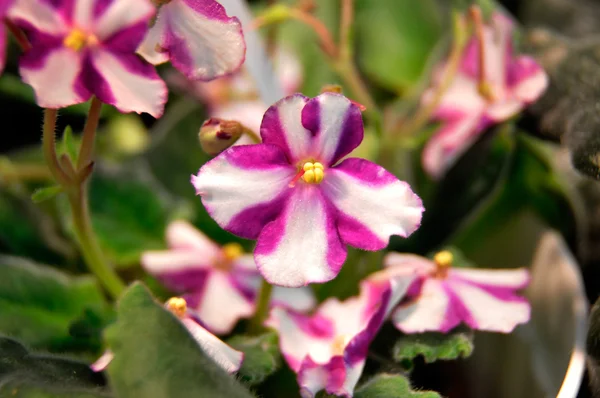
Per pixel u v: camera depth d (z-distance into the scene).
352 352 0.30
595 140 0.33
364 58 0.45
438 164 0.37
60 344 0.33
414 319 0.31
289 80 0.40
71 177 0.31
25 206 0.37
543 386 0.34
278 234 0.29
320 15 0.45
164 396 0.28
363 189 0.29
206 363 0.28
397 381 0.30
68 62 0.28
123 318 0.28
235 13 0.33
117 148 0.43
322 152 0.29
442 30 0.46
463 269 0.33
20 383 0.29
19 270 0.34
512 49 0.37
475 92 0.37
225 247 0.35
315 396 0.30
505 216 0.38
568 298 0.35
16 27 0.29
